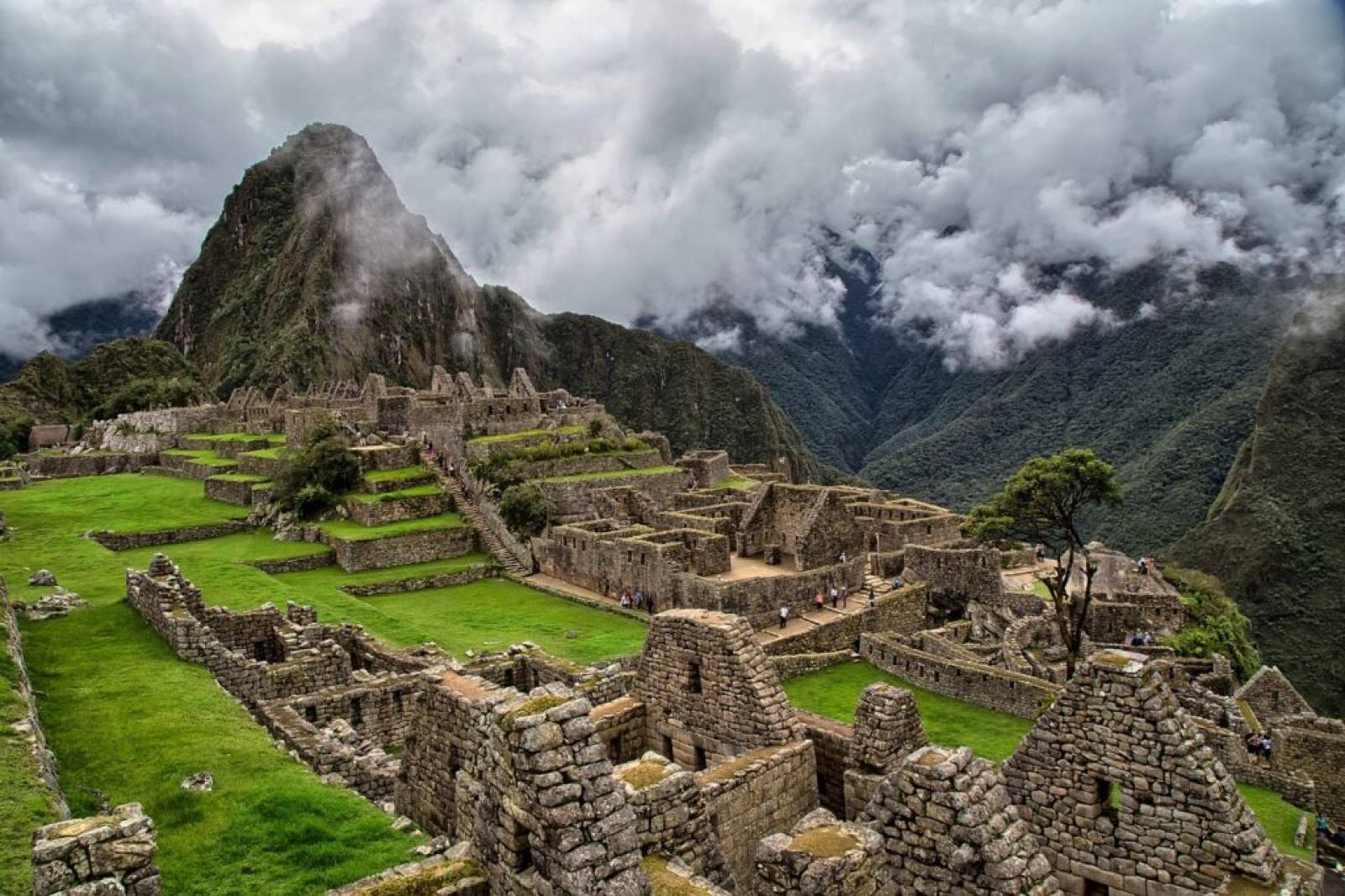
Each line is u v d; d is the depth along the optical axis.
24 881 10.09
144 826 9.59
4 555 37.19
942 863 9.33
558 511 60.28
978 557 47.81
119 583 30.47
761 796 12.55
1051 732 11.66
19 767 13.16
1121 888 11.02
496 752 8.80
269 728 18.69
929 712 28.59
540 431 74.88
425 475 67.19
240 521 61.12
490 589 51.44
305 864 12.35
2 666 17.58
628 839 8.23
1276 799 26.34
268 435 96.06
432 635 34.81
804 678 32.34
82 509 63.91
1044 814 11.66
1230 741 28.05
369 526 59.00
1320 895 10.97
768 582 40.00
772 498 52.75
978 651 38.16
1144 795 10.89
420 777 14.16
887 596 42.22
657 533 48.41
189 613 23.14
